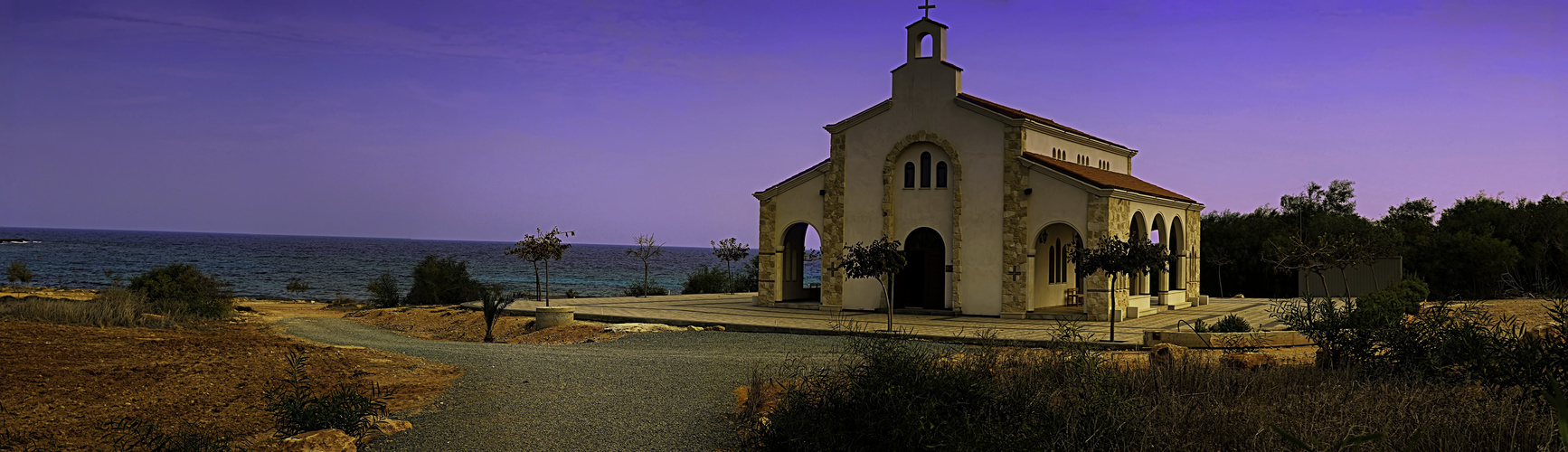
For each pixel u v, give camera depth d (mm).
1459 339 11117
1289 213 59750
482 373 17016
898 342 11812
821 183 35125
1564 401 4637
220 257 141250
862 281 34062
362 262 136375
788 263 37469
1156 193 34156
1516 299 35438
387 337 28281
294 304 52156
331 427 11375
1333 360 13469
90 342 19344
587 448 11031
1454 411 8984
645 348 22203
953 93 32656
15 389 13984
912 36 33531
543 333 27844
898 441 9109
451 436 11766
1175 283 37688
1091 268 23234
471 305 36375
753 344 23047
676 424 12250
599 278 108125
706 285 57000
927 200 33188
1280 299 41344
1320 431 8469
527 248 37812
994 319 30766
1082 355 10984
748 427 11516
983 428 8766
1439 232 52688
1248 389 11188
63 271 89188
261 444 10984
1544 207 51438
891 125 33688
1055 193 30688
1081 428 8711
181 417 12859
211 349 19328
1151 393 10570
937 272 34062
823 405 10328
